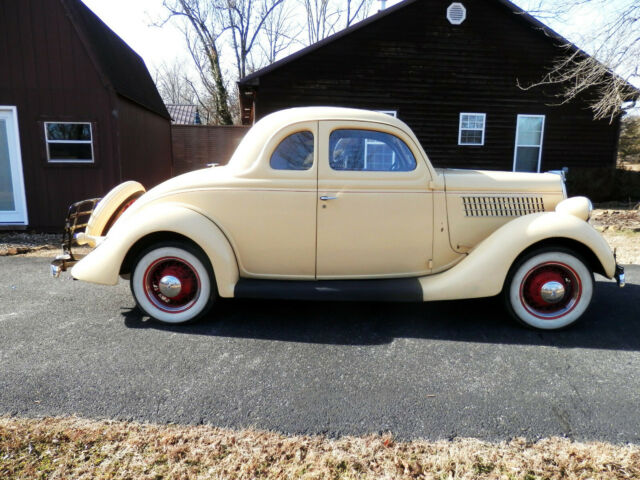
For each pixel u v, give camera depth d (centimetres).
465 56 1154
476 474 176
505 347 300
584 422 212
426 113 1166
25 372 258
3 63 744
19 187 791
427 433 203
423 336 319
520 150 1214
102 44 945
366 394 237
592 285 322
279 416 215
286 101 1122
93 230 359
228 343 304
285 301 402
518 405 227
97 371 261
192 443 194
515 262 324
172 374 258
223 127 1552
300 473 176
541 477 175
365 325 341
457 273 325
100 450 188
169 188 332
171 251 328
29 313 363
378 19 1106
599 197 1194
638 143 2417
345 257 334
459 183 338
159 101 1316
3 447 188
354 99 1140
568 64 1131
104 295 414
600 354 289
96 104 787
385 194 328
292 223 327
